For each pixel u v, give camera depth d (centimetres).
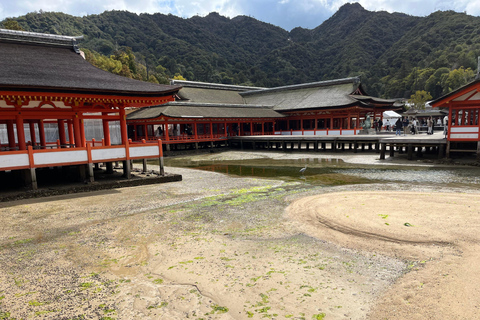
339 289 463
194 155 2958
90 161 1299
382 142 2044
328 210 885
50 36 1539
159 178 1464
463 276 480
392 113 5172
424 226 706
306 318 395
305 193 1173
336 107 3216
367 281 484
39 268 574
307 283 483
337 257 579
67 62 1452
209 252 623
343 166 1916
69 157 1247
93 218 898
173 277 523
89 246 679
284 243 661
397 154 2245
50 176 1566
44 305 447
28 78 1130
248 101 4722
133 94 1327
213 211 941
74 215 931
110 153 1353
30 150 1152
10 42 1425
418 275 494
